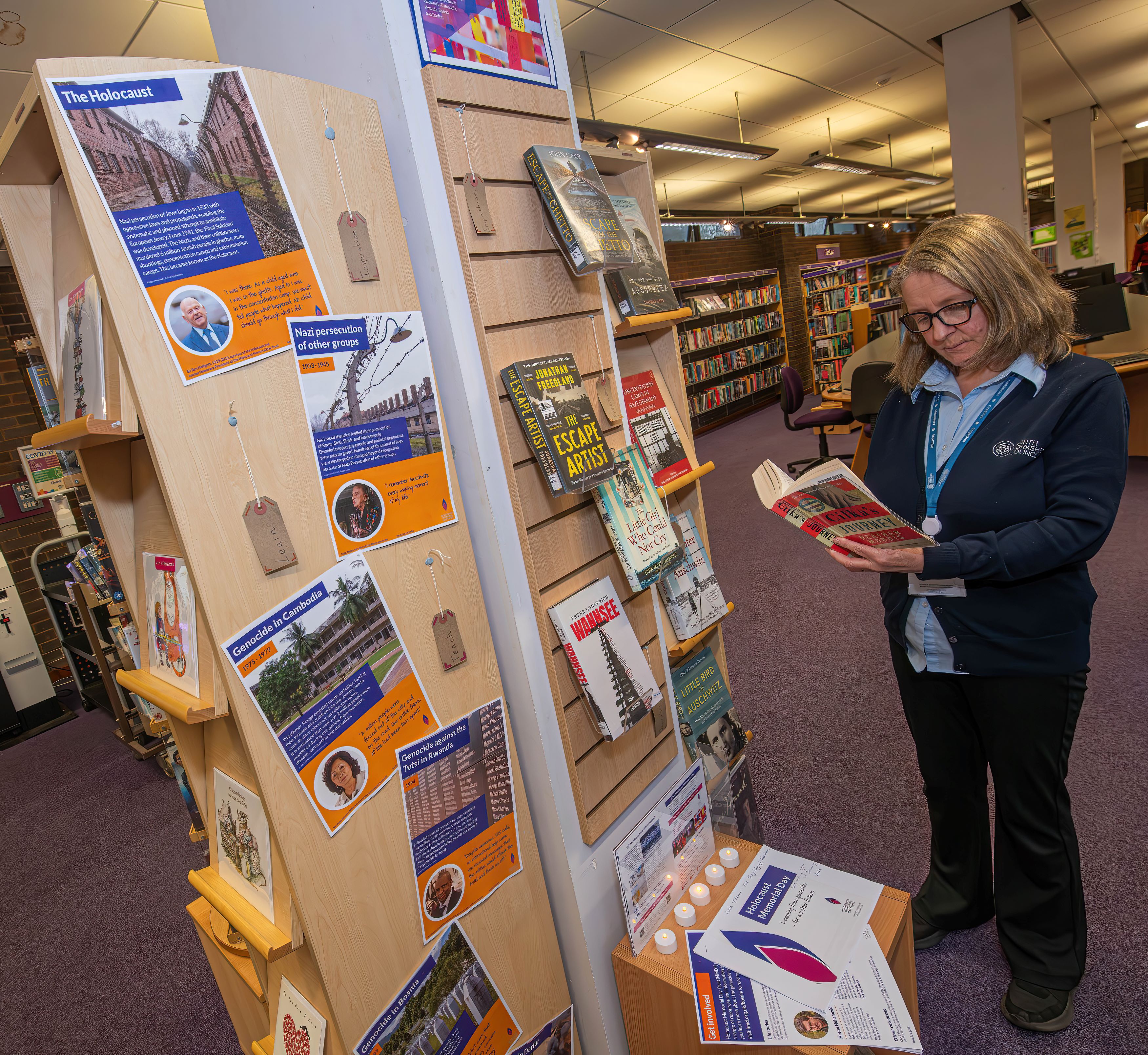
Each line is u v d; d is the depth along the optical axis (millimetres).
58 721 4434
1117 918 1743
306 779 1042
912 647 1473
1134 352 4855
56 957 2332
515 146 1263
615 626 1402
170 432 907
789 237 13133
